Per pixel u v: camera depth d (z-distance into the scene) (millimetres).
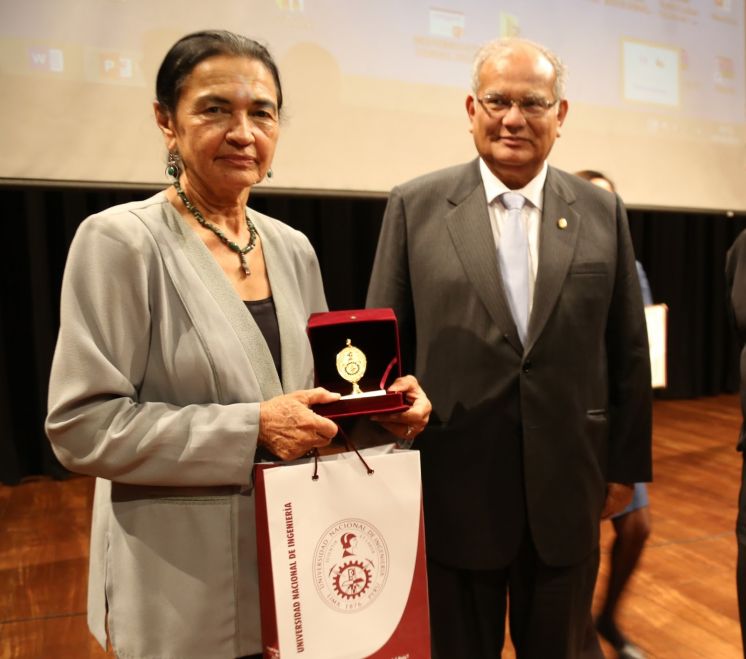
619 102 3529
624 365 1449
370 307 1459
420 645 977
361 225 4164
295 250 1172
